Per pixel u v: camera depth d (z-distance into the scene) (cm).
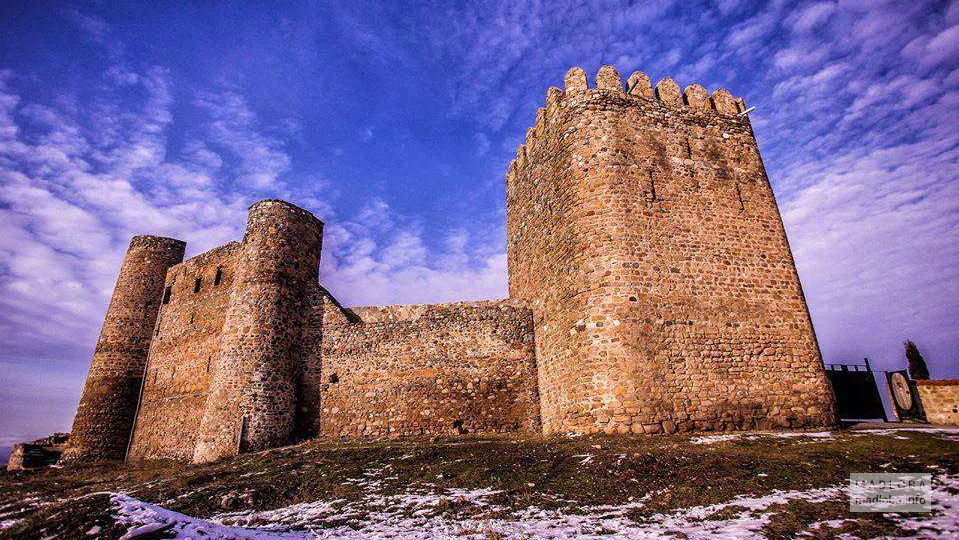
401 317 1873
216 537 608
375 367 1802
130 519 694
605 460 961
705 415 1332
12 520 875
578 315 1455
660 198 1538
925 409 1534
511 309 1862
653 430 1284
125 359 2480
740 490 737
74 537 658
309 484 995
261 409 1639
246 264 1834
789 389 1414
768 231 1591
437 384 1764
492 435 1584
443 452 1190
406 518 729
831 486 722
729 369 1392
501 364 1786
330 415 1759
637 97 1667
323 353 1844
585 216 1507
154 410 2242
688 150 1634
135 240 2703
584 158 1570
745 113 1739
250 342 1708
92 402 2381
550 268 1688
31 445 2369
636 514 672
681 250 1488
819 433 1152
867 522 563
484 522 679
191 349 2147
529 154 1981
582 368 1405
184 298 2323
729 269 1503
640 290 1412
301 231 1962
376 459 1168
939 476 714
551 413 1595
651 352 1358
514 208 2152
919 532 520
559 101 1761
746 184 1639
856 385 1902
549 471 939
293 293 1866
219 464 1388
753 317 1466
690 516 648
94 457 2286
